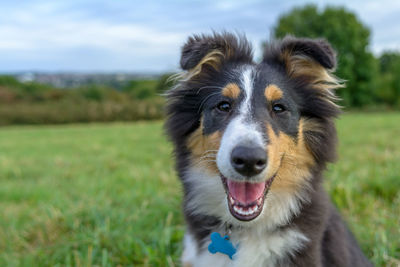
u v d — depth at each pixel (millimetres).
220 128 454
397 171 848
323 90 492
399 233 600
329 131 489
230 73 488
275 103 461
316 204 464
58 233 667
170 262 551
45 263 580
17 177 1154
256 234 450
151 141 1965
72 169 1218
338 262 463
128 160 1341
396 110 5391
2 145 2070
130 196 804
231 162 398
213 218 474
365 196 742
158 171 1073
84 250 594
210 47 484
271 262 443
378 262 542
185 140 495
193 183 483
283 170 454
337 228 492
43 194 911
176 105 502
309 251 436
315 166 482
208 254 458
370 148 1303
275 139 431
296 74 495
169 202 735
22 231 682
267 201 452
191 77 494
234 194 433
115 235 619
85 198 822
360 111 5336
